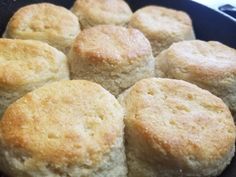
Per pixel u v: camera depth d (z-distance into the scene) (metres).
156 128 0.10
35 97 0.11
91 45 0.13
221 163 0.10
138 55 0.13
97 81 0.12
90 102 0.11
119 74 0.12
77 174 0.09
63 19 0.15
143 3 0.18
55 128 0.10
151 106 0.11
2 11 0.16
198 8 0.17
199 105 0.11
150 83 0.12
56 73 0.12
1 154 0.10
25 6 0.16
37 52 0.13
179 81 0.12
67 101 0.11
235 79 0.13
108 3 0.17
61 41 0.14
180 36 0.15
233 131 0.11
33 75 0.12
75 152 0.09
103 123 0.10
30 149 0.09
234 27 0.16
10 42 0.13
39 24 0.15
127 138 0.11
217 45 0.14
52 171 0.09
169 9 0.17
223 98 0.13
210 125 0.11
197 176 0.10
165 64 0.14
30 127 0.10
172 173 0.10
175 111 0.11
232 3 0.20
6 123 0.10
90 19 0.16
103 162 0.10
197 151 0.10
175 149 0.10
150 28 0.15
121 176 0.10
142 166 0.11
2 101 0.12
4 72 0.12
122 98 0.12
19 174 0.10
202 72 0.13
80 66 0.13
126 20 0.16
